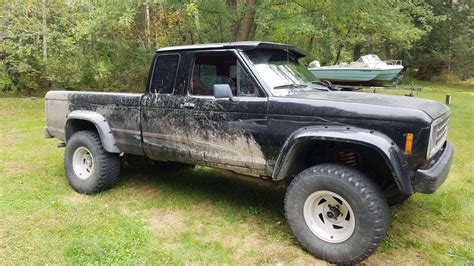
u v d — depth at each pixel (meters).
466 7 25.12
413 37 13.63
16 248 3.20
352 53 23.53
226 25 10.33
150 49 11.96
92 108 4.56
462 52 24.73
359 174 2.93
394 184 3.45
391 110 2.86
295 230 3.21
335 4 9.10
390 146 2.77
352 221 2.92
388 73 12.08
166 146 4.00
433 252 3.23
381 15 9.98
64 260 3.04
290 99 3.22
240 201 4.37
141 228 3.63
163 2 9.57
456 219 3.88
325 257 3.05
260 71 3.50
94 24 10.09
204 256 3.13
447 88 20.84
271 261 3.08
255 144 3.38
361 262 3.05
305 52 4.40
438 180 2.83
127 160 5.12
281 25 9.38
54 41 14.98
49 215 3.86
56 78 14.87
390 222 3.79
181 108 3.80
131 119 4.21
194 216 3.96
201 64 3.77
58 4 15.11
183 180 5.13
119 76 13.16
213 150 3.66
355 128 2.93
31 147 6.83
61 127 4.94
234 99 3.45
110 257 3.09
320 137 2.94
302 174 3.18
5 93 15.38
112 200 4.37
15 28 14.42
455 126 8.76
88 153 4.64
